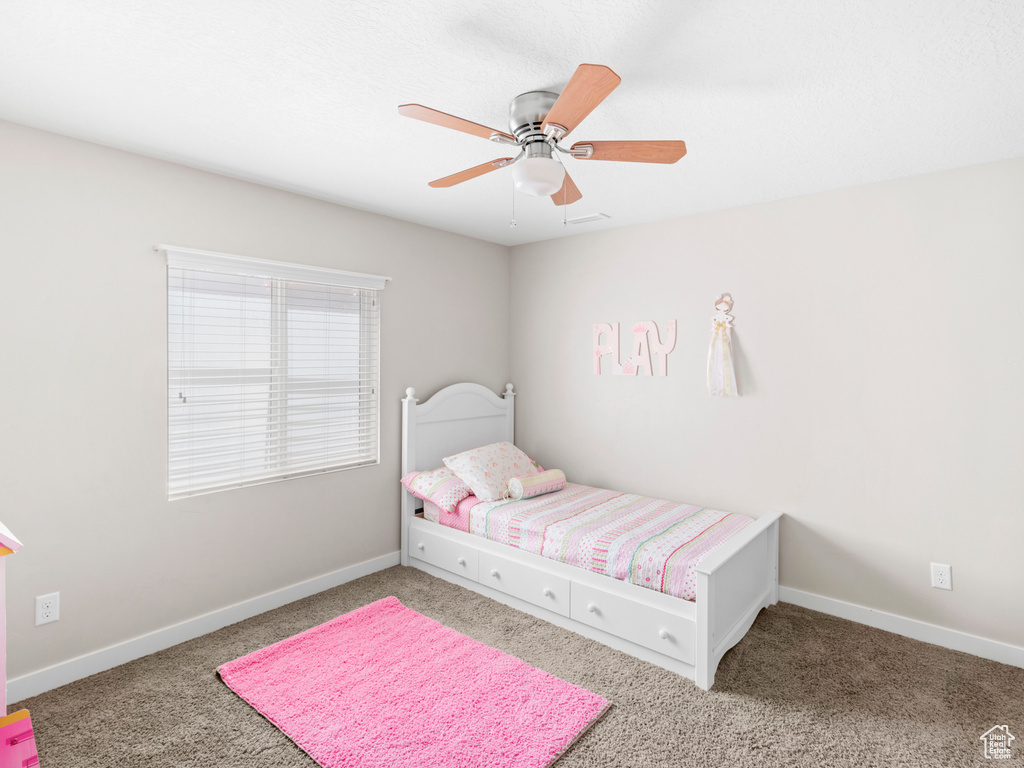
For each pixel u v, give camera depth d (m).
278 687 2.19
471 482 3.34
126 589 2.41
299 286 3.02
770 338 3.03
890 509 2.70
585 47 1.58
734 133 2.14
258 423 2.88
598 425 3.78
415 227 3.58
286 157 2.45
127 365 2.39
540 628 2.71
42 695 2.15
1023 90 1.80
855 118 2.01
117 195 2.35
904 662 2.41
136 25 1.48
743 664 2.39
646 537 2.66
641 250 3.52
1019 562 2.39
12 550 1.32
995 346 2.42
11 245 2.09
